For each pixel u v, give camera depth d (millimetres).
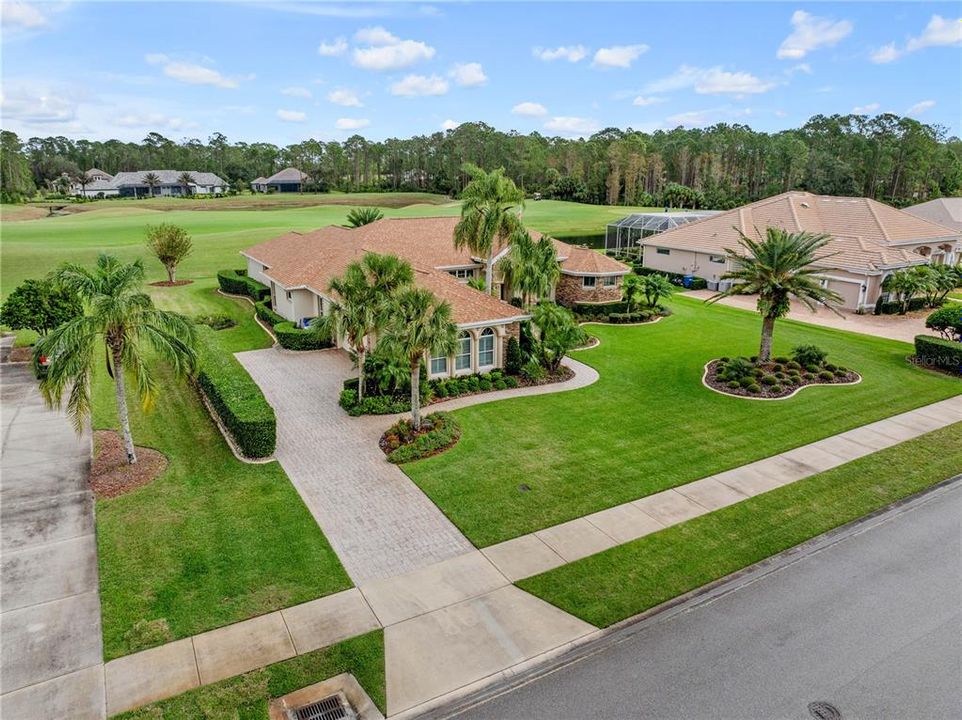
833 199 50094
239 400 20406
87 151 193750
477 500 16891
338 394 24906
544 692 10805
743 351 31328
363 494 17156
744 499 17188
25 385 25625
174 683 10797
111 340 17203
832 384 26422
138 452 19453
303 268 34500
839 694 10820
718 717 10328
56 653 11406
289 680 10906
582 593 13312
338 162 157250
